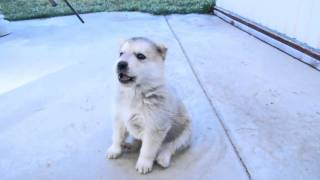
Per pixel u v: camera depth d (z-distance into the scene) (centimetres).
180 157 72
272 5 150
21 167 70
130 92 64
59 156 74
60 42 159
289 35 139
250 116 88
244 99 98
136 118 65
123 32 172
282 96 99
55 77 117
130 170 68
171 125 67
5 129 85
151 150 66
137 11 224
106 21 198
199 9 218
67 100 100
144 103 63
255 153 73
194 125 84
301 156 72
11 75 120
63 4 250
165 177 66
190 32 170
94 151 75
